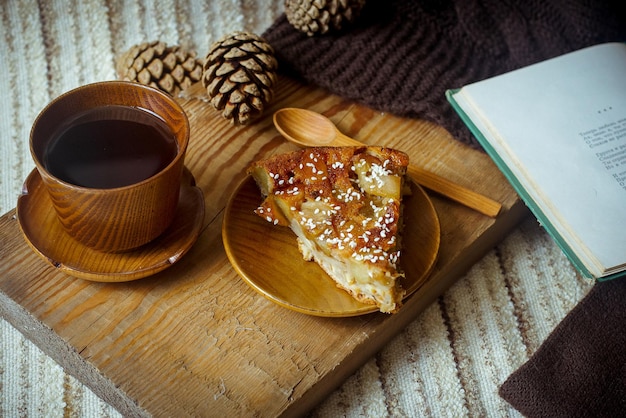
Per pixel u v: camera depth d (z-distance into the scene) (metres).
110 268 0.58
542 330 0.65
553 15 0.73
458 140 0.68
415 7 0.74
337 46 0.72
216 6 0.82
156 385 0.55
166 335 0.57
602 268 0.59
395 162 0.61
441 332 0.64
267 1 0.83
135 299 0.59
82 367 0.58
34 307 0.58
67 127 0.58
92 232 0.56
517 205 0.66
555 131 0.65
